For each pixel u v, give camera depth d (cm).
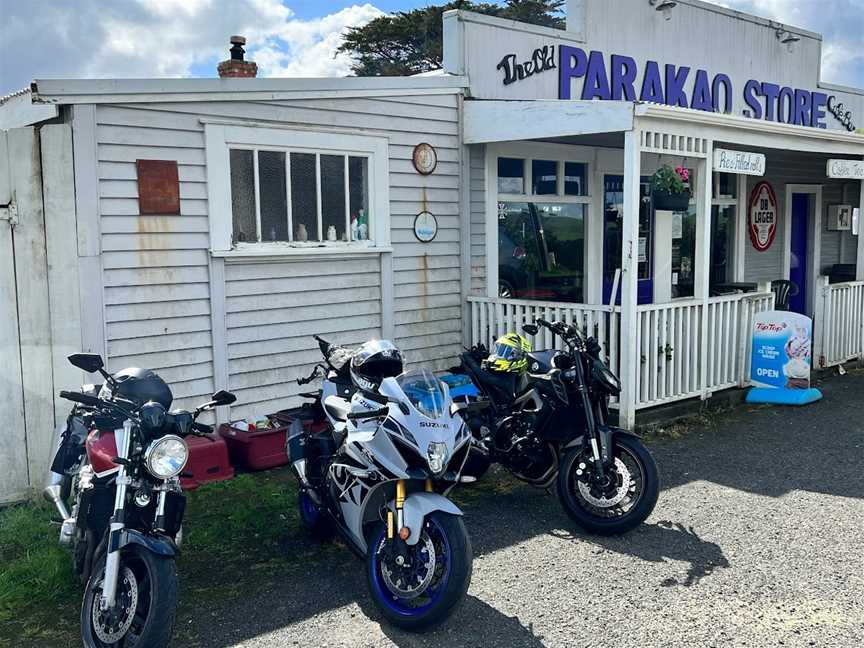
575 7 907
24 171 539
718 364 811
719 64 1066
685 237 1126
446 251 809
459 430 390
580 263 986
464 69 804
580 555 458
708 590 411
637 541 477
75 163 556
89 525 374
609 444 477
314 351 707
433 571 367
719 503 539
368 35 3744
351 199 727
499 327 800
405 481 382
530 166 902
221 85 618
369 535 413
